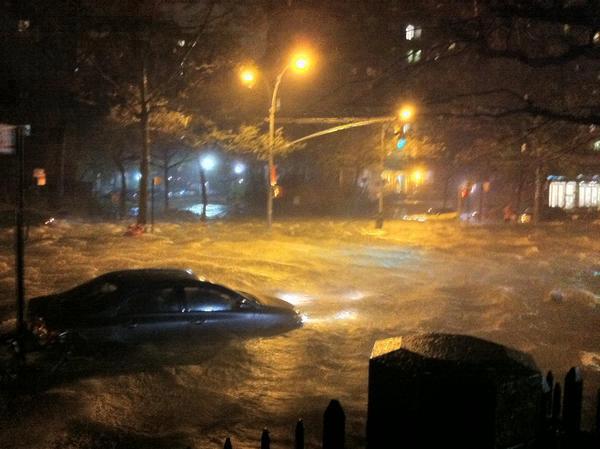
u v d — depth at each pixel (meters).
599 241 31.70
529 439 3.01
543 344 11.15
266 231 32.28
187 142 38.88
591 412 7.27
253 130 34.91
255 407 7.52
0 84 31.53
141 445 6.33
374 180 58.84
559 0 7.11
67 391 7.81
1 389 7.85
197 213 47.19
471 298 16.02
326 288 17.16
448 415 2.94
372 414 3.12
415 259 23.66
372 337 11.26
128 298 9.59
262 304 10.96
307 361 9.49
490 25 7.47
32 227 29.97
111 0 29.58
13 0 31.41
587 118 7.69
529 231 37.06
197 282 10.19
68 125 39.94
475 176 51.50
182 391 8.03
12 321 10.51
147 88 33.78
